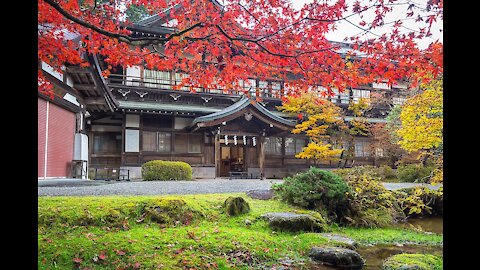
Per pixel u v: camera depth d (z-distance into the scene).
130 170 20.52
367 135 25.00
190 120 22.33
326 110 20.94
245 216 7.57
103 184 12.43
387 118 23.50
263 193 9.83
